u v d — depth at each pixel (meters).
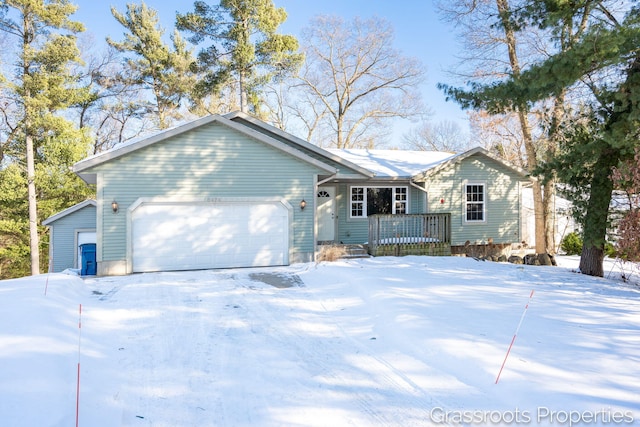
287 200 12.49
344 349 5.55
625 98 9.23
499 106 10.55
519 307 7.06
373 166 16.53
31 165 19.83
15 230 21.47
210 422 3.67
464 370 4.61
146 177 11.13
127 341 5.77
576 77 8.76
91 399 3.81
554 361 4.67
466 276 10.11
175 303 7.84
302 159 12.58
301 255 12.65
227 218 11.94
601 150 10.03
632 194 10.20
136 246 11.12
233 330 6.30
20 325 5.14
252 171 12.12
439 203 16.08
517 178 17.25
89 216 17.00
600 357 4.79
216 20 23.91
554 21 9.71
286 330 6.34
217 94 25.75
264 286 9.41
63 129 20.00
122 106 29.27
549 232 17.28
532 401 3.83
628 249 9.93
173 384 4.45
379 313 6.90
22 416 3.11
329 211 15.63
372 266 11.21
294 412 3.86
